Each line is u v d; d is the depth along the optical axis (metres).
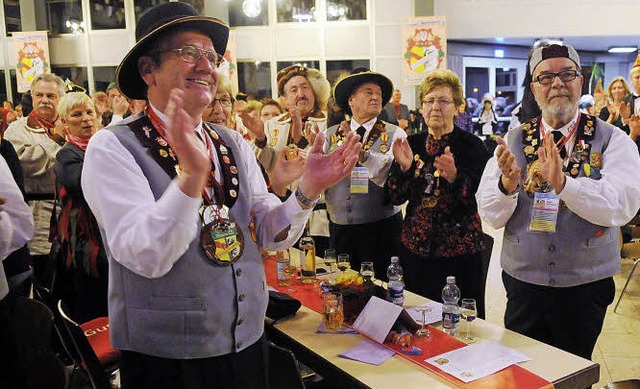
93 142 1.25
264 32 10.30
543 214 2.07
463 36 10.62
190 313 1.26
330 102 3.63
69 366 2.42
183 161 1.08
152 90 1.33
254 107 5.02
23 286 2.69
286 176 1.63
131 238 1.11
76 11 10.50
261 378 1.42
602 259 2.12
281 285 2.54
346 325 2.04
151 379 1.30
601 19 10.49
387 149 3.09
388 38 10.15
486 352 1.75
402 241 2.77
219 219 1.32
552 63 2.10
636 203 2.05
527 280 2.20
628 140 2.13
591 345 2.19
